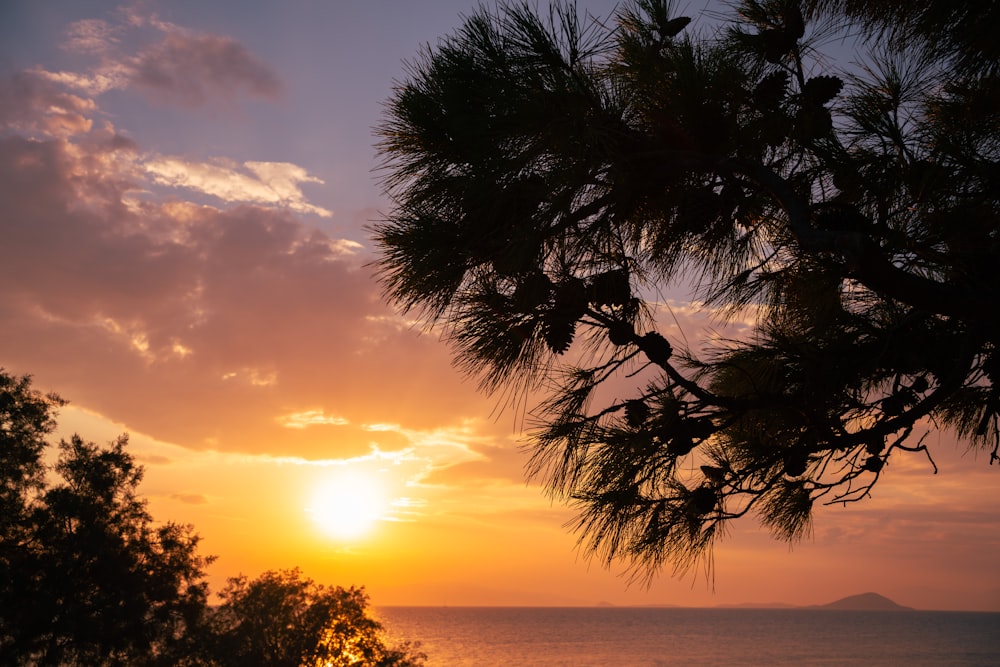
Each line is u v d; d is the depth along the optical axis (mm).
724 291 2656
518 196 2189
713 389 2506
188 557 22422
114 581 20703
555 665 153000
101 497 21672
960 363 2262
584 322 2340
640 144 2279
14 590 19281
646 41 2471
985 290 2131
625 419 2283
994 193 2242
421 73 2367
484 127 2195
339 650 30016
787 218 2453
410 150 2465
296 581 30438
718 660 157875
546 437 2297
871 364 2379
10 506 19828
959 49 2434
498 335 2307
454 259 2285
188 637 25016
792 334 2545
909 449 2420
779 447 2432
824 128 2285
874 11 2631
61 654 19984
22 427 20266
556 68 2238
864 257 2027
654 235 2574
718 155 2262
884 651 179000
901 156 2336
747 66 2467
